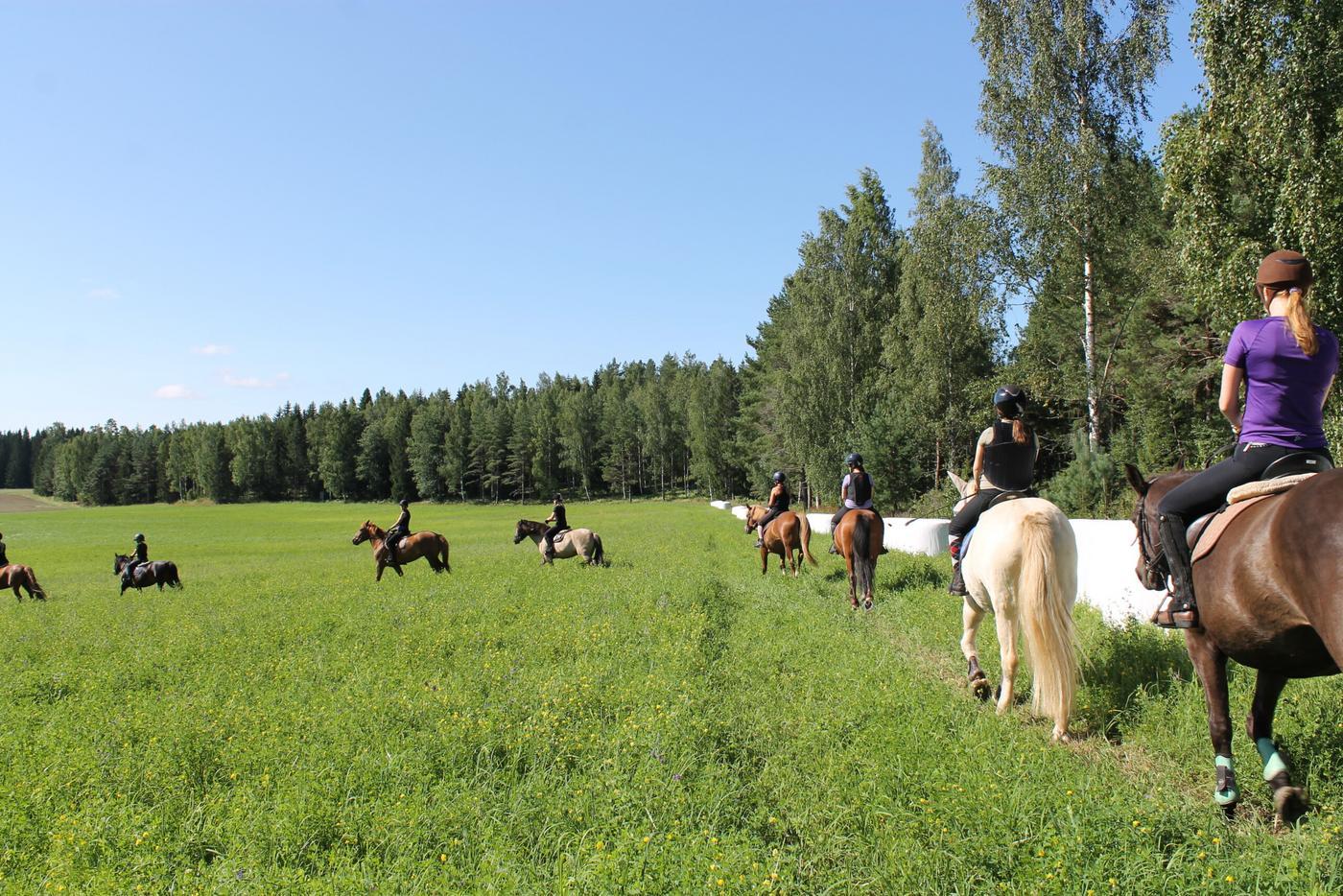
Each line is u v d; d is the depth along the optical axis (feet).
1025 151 81.56
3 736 23.16
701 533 106.83
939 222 103.86
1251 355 13.85
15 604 66.08
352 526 215.51
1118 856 12.38
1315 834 13.24
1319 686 19.06
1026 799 14.38
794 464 177.17
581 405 381.19
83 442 501.97
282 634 38.34
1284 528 12.08
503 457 388.98
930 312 106.11
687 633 31.48
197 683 29.17
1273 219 54.44
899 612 35.55
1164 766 17.16
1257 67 54.75
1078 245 80.59
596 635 31.63
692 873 12.30
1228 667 21.53
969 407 111.14
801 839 14.42
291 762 18.83
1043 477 128.47
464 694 23.50
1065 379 88.33
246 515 296.92
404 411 435.94
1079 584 36.50
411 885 12.91
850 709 20.53
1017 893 11.74
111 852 14.65
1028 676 24.61
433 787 16.94
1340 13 52.90
